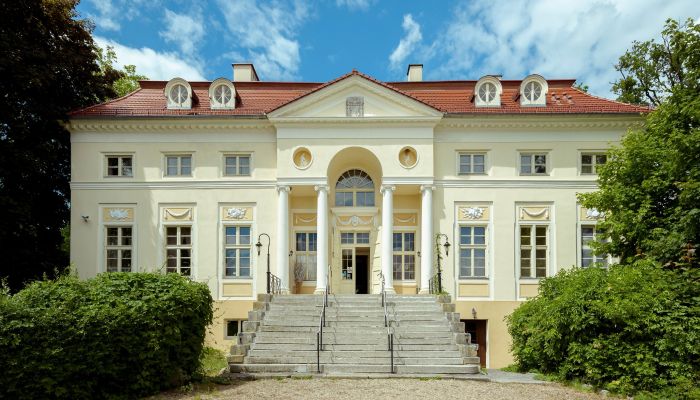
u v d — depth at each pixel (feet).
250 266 70.69
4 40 59.57
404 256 74.02
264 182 71.10
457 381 38.91
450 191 70.95
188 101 73.05
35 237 70.59
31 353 28.17
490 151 71.56
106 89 81.92
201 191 71.26
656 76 95.86
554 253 70.38
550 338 40.19
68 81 75.15
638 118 69.36
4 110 64.54
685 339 34.53
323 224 68.69
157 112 71.87
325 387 36.17
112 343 31.19
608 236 51.31
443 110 73.20
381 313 51.96
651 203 46.57
